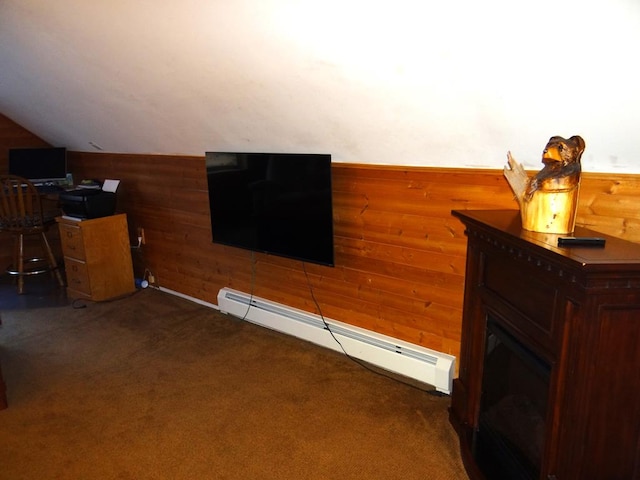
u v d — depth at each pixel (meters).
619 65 1.38
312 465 2.02
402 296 2.65
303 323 3.08
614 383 1.37
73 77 3.08
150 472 2.00
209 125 2.93
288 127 2.56
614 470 1.45
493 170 2.14
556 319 1.46
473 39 1.53
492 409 2.01
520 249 1.57
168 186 3.81
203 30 2.09
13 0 2.40
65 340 3.23
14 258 4.53
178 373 2.78
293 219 2.74
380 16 1.61
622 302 1.30
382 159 2.48
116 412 2.42
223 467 2.02
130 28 2.29
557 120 1.69
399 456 2.06
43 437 2.23
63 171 4.62
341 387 2.59
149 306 3.83
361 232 2.73
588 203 1.83
